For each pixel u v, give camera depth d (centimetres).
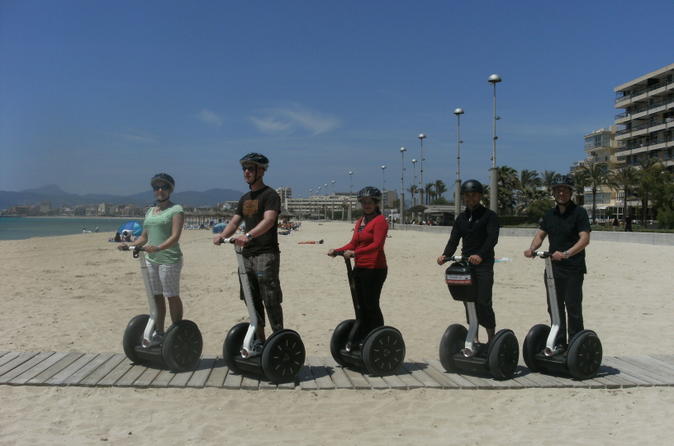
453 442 399
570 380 541
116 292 1134
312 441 398
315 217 18612
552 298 546
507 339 535
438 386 518
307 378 540
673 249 2272
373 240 539
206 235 4969
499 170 8169
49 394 487
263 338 555
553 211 566
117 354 611
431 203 13525
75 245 2956
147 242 559
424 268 1619
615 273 1455
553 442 400
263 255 525
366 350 534
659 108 6825
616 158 8262
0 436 400
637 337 748
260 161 527
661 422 439
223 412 452
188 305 984
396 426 429
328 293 1120
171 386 505
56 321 830
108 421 430
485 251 538
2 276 1399
